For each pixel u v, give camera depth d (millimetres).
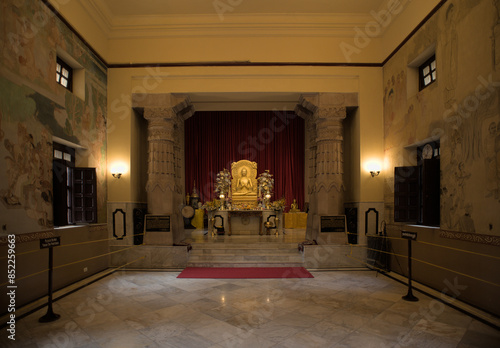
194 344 4582
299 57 10312
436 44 7332
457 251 6480
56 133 7332
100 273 9047
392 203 9500
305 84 10367
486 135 5699
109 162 10070
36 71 6582
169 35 10273
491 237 5559
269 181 14359
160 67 10336
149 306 6195
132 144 10281
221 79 10359
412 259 8195
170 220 10102
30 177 6324
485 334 4871
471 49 6113
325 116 10297
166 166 10359
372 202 10039
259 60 10297
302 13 9977
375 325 5242
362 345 4547
